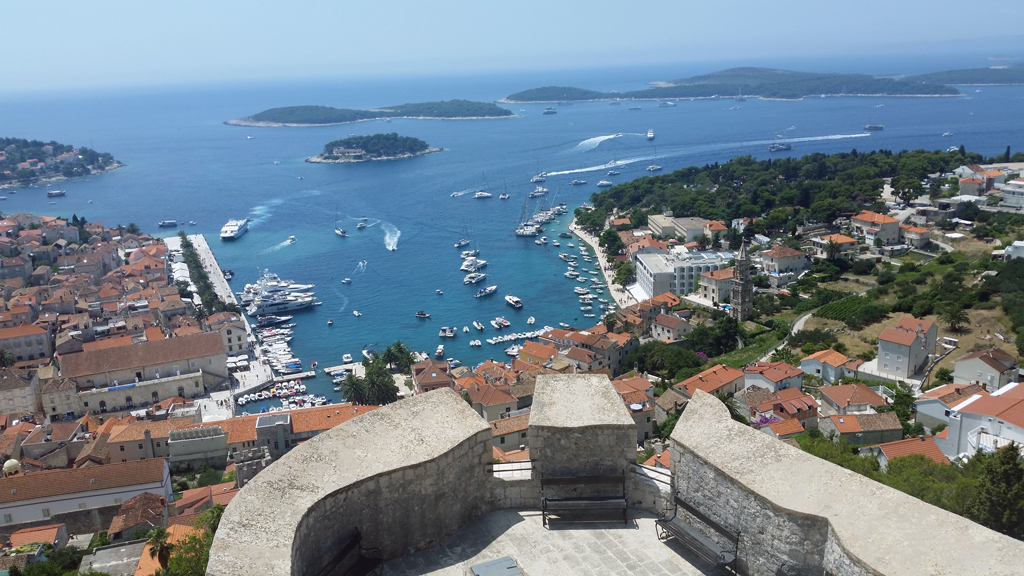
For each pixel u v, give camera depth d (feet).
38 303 599.57
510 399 376.27
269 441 349.41
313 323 612.70
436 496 56.54
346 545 52.37
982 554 42.70
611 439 59.47
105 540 257.75
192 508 269.64
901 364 377.50
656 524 56.95
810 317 509.35
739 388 365.40
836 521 46.88
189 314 609.83
